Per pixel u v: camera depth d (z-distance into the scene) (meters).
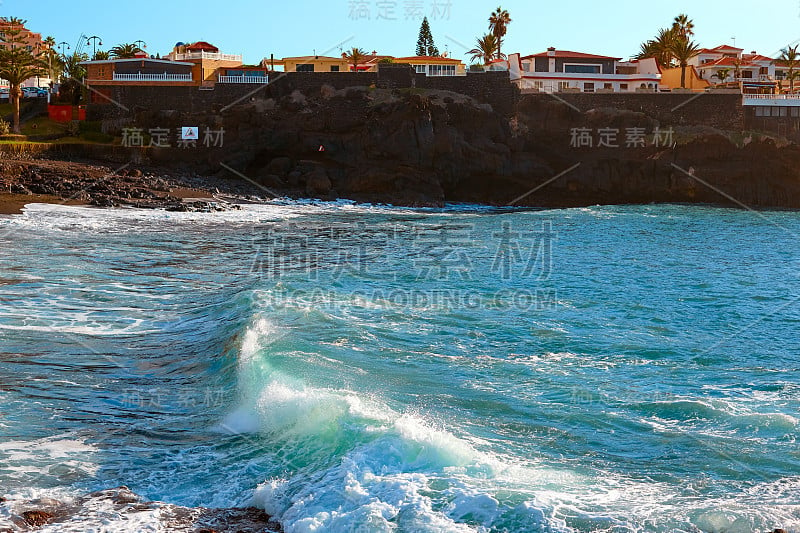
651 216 59.91
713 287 29.94
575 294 27.05
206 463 11.48
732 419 13.59
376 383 14.94
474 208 66.00
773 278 32.72
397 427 11.66
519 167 70.38
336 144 67.94
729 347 19.80
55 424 12.92
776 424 13.23
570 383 15.80
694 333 21.50
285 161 67.25
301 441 11.96
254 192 63.00
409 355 17.48
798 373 17.25
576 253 38.97
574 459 11.54
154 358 17.19
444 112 67.50
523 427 12.97
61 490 10.44
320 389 13.88
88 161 64.75
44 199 48.12
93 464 11.38
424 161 66.62
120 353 17.44
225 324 20.09
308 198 64.31
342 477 10.40
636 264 35.75
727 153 71.56
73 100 81.25
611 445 12.26
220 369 16.17
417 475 10.34
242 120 68.38
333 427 11.99
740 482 10.74
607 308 24.72
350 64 91.31
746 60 103.00
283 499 9.99
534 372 16.58
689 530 8.95
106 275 27.03
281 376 14.67
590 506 9.61
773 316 24.33
